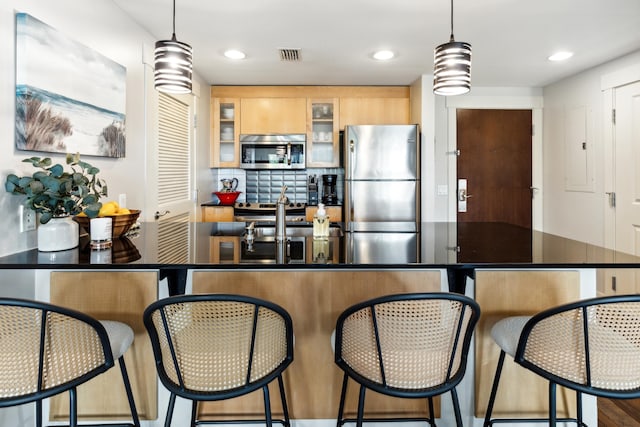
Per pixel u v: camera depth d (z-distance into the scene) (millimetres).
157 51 1825
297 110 4406
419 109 4078
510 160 4598
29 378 1161
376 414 1706
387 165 4016
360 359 1266
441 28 2807
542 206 4609
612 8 2492
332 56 3416
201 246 1885
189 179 3738
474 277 1626
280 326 1285
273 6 2463
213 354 1215
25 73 1636
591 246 1896
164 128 3158
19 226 1704
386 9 2502
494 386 1600
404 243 1992
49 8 1819
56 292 1597
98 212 1753
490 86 4531
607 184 3633
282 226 2020
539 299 1635
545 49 3248
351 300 1648
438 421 1709
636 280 3385
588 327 1203
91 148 2105
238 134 4422
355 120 4414
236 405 1704
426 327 1208
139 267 1491
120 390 1642
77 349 1224
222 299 1160
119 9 2451
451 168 4586
